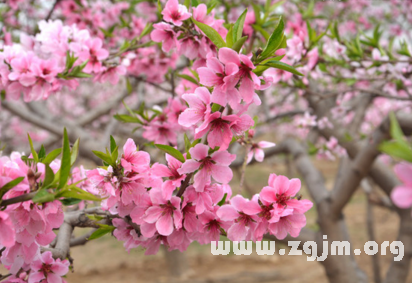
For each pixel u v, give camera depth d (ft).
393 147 1.88
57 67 5.88
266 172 50.72
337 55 8.42
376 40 8.05
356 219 38.58
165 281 28.40
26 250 3.61
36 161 3.42
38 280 3.92
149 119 7.21
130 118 7.18
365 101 14.16
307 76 8.90
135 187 3.71
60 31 6.49
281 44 3.37
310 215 38.17
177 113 7.11
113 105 14.28
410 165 1.77
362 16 17.33
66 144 2.95
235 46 3.23
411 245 12.16
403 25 16.16
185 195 3.73
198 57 5.32
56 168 3.59
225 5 10.07
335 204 11.47
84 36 6.49
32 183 3.12
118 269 31.19
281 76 7.12
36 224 3.34
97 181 3.66
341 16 17.29
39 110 13.08
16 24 12.14
